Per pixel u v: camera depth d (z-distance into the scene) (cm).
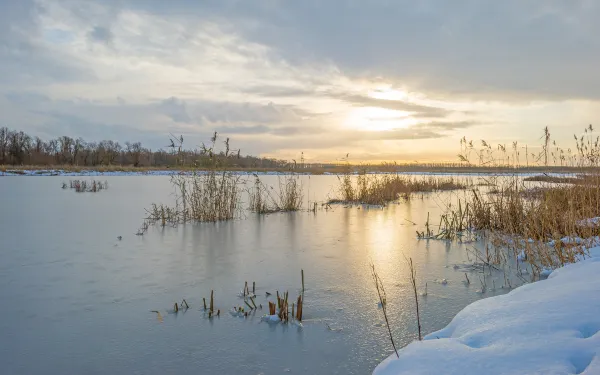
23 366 384
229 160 1266
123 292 573
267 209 1412
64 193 1984
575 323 266
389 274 649
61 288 589
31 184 2558
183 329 457
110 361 392
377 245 858
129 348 416
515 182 942
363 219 1223
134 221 1171
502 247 808
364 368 375
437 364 251
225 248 834
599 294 308
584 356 226
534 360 230
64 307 520
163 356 401
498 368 230
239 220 1208
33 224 1115
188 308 515
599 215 711
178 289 586
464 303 515
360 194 1734
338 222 1167
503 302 350
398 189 2052
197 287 594
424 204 1623
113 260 739
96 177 3406
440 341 286
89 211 1370
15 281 620
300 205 1507
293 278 632
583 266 435
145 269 682
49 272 665
